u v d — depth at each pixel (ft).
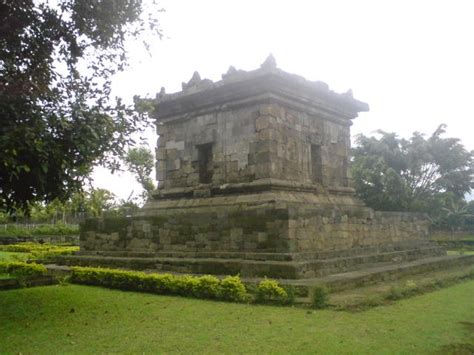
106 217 58.70
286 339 23.34
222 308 31.89
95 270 44.96
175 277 38.88
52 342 23.54
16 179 30.30
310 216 45.19
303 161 55.57
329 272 42.01
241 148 53.21
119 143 33.22
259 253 43.06
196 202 55.16
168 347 22.26
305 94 55.93
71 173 31.55
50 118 29.60
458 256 64.90
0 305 33.86
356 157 153.99
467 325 26.07
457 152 155.74
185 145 59.36
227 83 53.31
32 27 33.45
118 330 25.89
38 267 51.75
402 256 56.39
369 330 24.89
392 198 139.85
